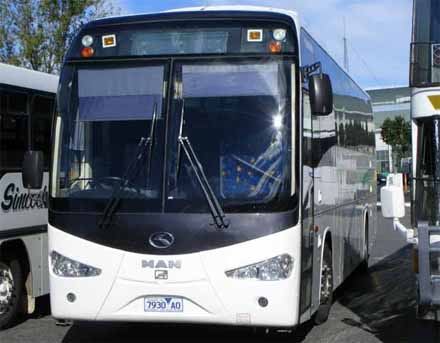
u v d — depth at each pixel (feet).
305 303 24.31
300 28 24.94
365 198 44.39
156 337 27.61
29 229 30.71
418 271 22.61
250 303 22.24
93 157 23.85
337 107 33.63
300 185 23.00
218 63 23.70
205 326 29.22
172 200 22.80
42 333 28.66
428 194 24.02
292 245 22.47
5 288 29.76
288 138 23.00
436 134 23.86
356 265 39.93
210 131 23.25
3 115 29.32
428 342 27.02
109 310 22.98
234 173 22.85
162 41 24.18
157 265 22.59
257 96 23.35
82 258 23.22
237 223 22.40
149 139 23.40
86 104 24.30
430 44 24.08
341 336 27.99
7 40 74.13
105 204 23.29
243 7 25.59
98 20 24.91
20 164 30.27
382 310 33.45
